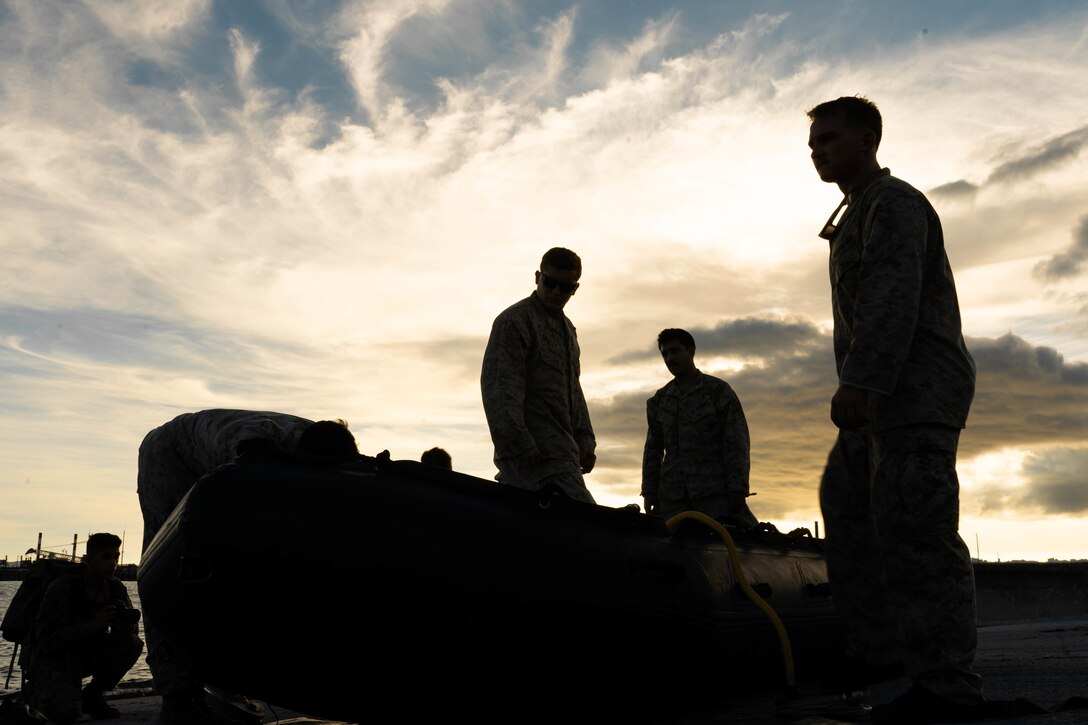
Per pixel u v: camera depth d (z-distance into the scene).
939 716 2.54
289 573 2.44
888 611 2.94
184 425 3.75
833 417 2.69
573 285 4.56
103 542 5.07
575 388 4.71
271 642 2.50
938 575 2.59
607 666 2.67
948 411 2.66
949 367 2.70
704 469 6.17
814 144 3.03
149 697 6.49
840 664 3.07
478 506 2.62
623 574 2.74
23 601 4.99
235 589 2.46
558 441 4.50
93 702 5.10
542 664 2.57
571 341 4.72
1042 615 12.68
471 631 2.47
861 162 2.97
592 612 2.62
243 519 2.46
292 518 2.46
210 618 2.51
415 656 2.48
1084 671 3.98
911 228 2.69
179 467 3.76
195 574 2.48
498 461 4.50
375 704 2.63
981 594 12.91
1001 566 12.93
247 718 3.76
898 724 2.58
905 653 2.62
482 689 2.57
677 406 6.31
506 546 2.55
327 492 2.52
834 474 3.00
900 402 2.68
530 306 4.55
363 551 2.44
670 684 2.90
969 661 2.58
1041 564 12.80
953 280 2.84
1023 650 5.91
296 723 3.81
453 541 2.50
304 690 2.63
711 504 6.13
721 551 3.33
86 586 5.04
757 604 3.13
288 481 2.54
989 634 8.88
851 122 2.97
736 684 3.26
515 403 4.35
